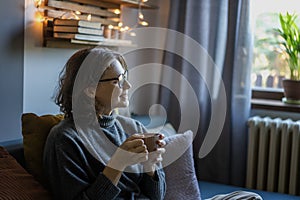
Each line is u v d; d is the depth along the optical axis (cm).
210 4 272
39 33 209
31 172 163
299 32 268
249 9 263
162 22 291
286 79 275
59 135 153
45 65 215
